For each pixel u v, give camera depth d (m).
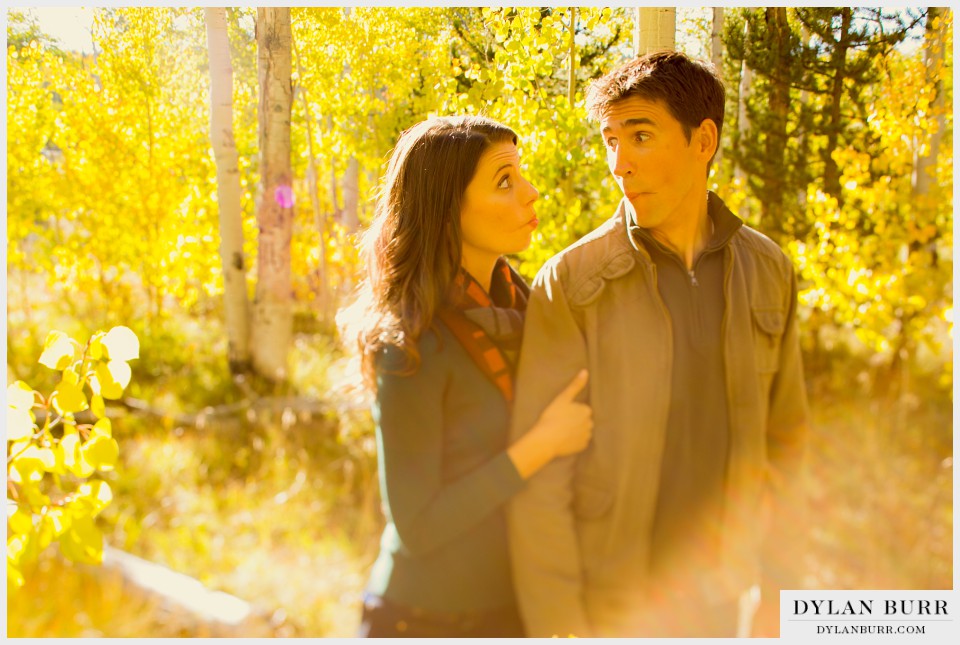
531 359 1.23
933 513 2.78
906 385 3.60
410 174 1.25
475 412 1.18
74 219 3.41
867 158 2.62
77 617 2.17
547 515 1.17
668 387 1.22
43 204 3.26
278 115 2.72
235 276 3.22
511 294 1.40
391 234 1.26
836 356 4.01
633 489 1.21
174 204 3.26
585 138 2.20
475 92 2.15
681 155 1.20
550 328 1.25
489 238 1.25
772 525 1.40
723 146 2.51
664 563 1.25
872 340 3.63
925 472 3.06
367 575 2.56
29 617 2.14
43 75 2.78
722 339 1.25
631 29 2.09
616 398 1.22
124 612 2.21
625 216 1.30
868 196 2.96
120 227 3.45
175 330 3.92
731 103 2.36
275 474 2.98
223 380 3.58
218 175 2.98
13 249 3.73
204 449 3.19
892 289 3.34
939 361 3.99
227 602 2.33
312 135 2.77
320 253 3.08
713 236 1.29
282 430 3.15
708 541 1.26
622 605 1.22
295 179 3.18
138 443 3.21
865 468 3.04
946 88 2.48
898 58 2.39
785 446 1.40
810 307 3.95
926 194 3.19
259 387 3.29
